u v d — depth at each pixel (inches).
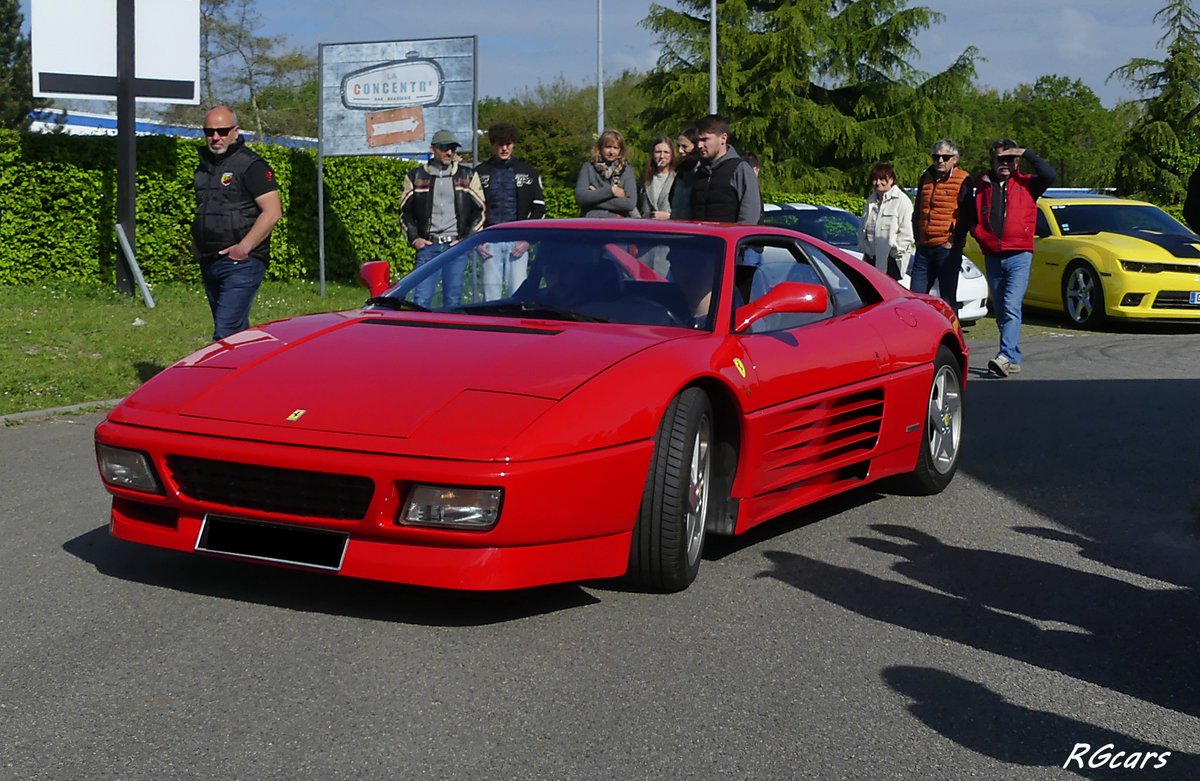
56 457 256.7
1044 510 234.5
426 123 549.6
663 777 119.3
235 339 187.9
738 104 1903.3
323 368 169.6
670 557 169.3
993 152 408.2
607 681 142.9
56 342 389.1
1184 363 449.4
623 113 2674.7
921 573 191.5
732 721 133.1
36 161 532.7
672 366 170.4
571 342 175.3
